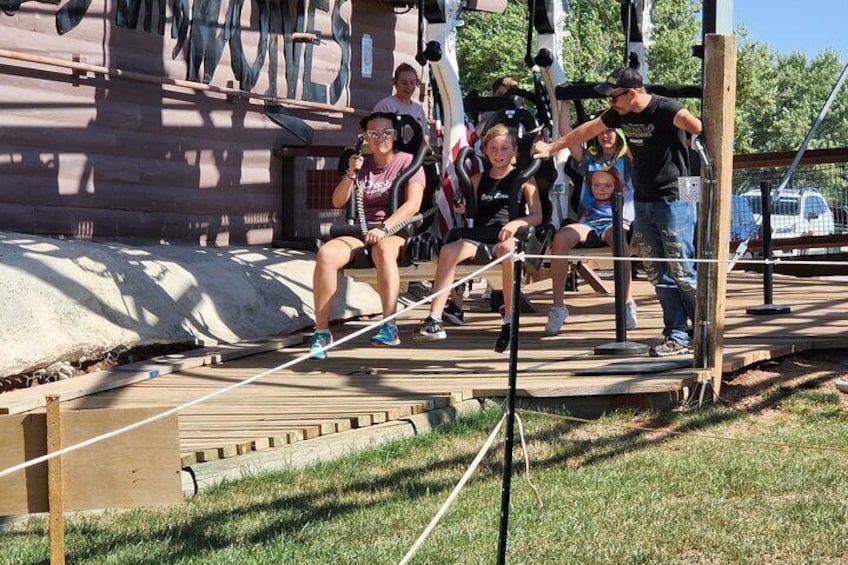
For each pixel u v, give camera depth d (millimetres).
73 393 7836
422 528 5285
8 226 10789
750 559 4871
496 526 5289
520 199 9703
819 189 15047
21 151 10906
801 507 5484
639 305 12055
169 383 8391
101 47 11570
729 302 11812
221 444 6215
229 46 13078
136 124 12023
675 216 8219
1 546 5160
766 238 10914
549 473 6168
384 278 9617
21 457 3666
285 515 5500
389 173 9883
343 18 14750
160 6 12188
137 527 5398
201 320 10312
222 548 5051
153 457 3703
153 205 12242
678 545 5043
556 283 10141
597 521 5359
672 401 7598
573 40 42531
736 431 7031
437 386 7816
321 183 13922
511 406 4188
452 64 10961
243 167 13383
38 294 8781
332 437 6719
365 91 15242
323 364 9000
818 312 10688
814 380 8055
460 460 6426
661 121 8125
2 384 8375
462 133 10953
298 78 14055
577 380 7695
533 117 9992
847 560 4855
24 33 10883
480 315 12016
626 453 6543
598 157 10125
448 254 9469
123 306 9570
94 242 10562
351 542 5121
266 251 12508
